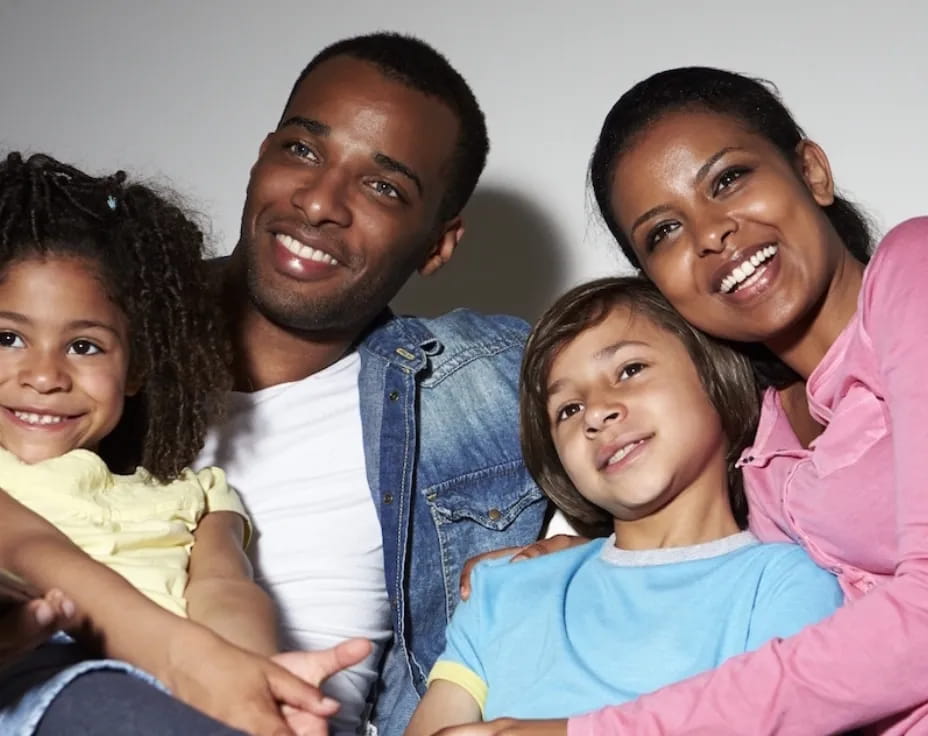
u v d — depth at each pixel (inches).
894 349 49.4
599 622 53.4
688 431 54.8
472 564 60.2
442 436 65.1
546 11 79.9
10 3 88.7
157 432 54.8
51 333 51.0
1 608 38.2
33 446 50.9
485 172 79.5
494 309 79.1
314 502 61.8
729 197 53.8
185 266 56.5
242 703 40.3
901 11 74.7
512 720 47.1
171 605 48.2
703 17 77.3
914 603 45.2
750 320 53.6
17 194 52.4
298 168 62.6
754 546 53.8
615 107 58.4
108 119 86.3
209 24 85.3
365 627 61.1
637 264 59.8
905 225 52.4
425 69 65.9
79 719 37.8
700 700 45.6
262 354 64.6
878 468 50.8
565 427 56.3
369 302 63.7
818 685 44.9
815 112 75.0
